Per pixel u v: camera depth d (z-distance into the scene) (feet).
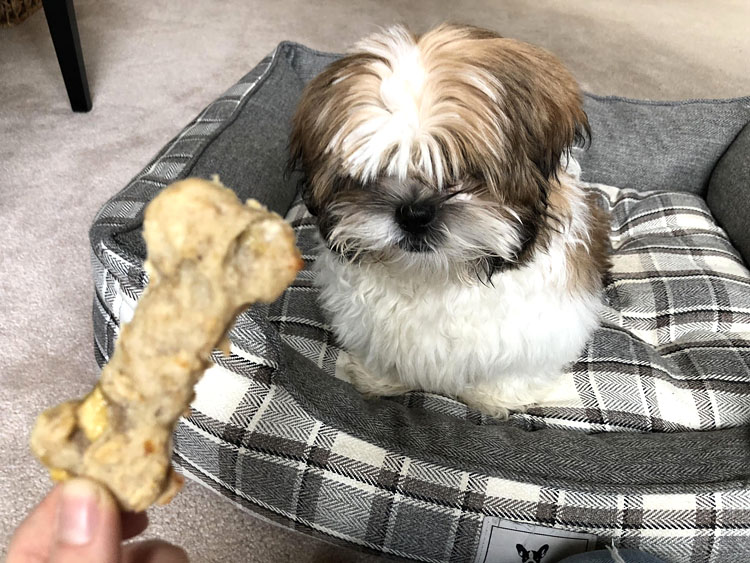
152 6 3.39
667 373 1.39
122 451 0.49
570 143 1.15
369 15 3.54
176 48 3.00
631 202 1.97
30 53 2.77
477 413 1.34
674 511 1.03
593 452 1.13
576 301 1.27
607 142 2.00
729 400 1.34
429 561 1.07
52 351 1.53
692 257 1.70
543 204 1.09
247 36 3.18
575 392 1.37
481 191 1.02
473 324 1.23
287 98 1.82
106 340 1.24
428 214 0.99
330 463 1.05
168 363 0.47
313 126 1.09
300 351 1.41
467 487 1.04
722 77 3.28
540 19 3.78
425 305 1.22
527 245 1.09
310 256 1.59
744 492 1.04
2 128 2.30
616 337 1.47
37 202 1.98
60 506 0.49
